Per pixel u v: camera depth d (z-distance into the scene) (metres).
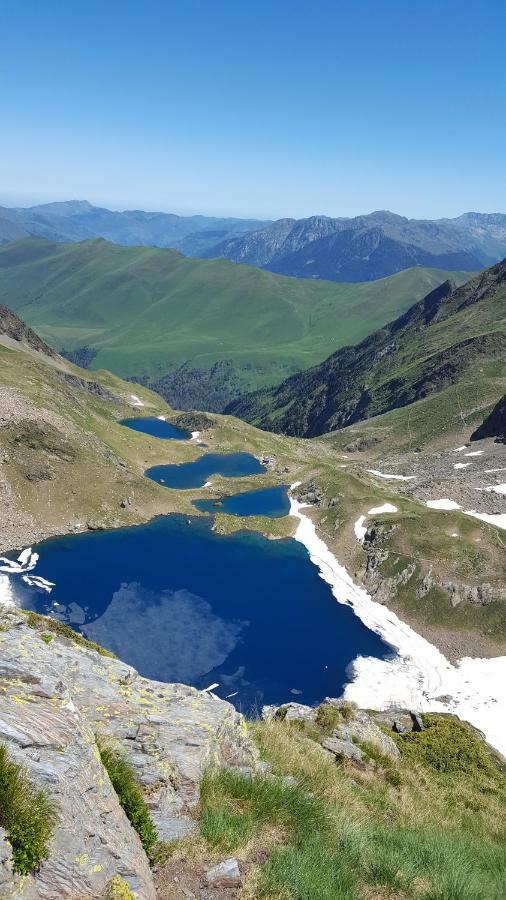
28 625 20.66
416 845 16.64
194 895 12.02
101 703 16.58
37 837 10.02
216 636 92.88
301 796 16.52
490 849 20.25
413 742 42.19
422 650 94.44
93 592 103.94
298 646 92.19
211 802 14.77
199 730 17.17
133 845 12.09
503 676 88.19
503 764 44.69
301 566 123.06
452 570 109.81
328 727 31.84
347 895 12.84
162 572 115.38
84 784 11.70
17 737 11.55
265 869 13.00
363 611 105.25
